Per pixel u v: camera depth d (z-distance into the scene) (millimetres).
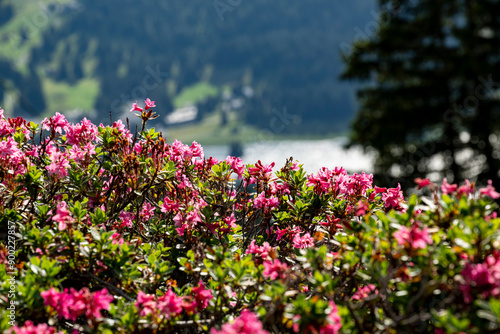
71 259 2689
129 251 2682
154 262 2791
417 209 2721
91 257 2668
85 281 2816
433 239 2355
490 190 2471
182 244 3176
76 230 2727
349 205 3486
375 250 2428
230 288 2566
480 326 2047
